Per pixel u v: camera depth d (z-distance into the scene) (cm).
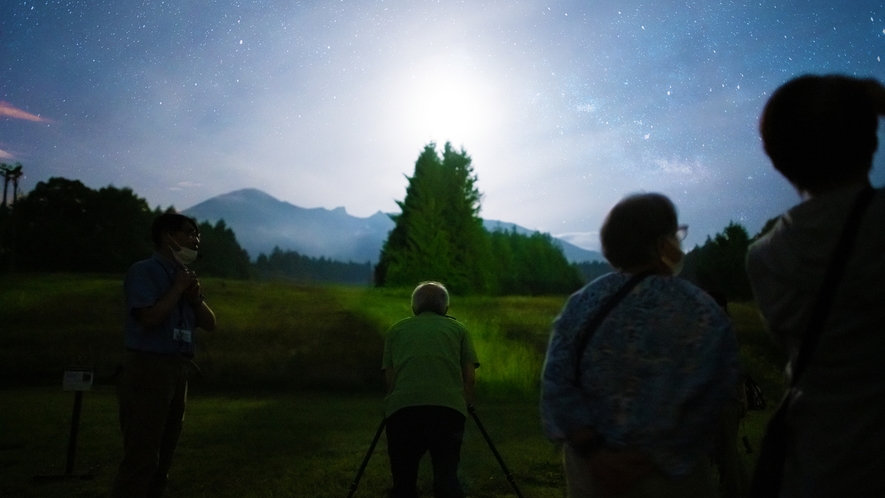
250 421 1105
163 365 416
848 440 146
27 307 2845
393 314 2667
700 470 189
